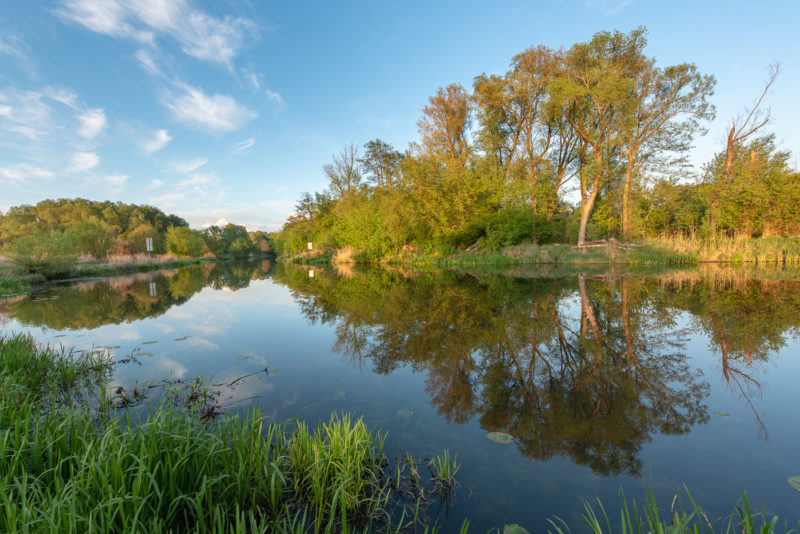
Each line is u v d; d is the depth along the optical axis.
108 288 13.77
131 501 1.74
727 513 1.93
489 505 2.05
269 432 2.49
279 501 2.10
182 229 44.25
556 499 2.10
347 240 29.25
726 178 20.88
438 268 19.97
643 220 23.03
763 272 13.31
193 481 2.05
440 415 3.18
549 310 7.46
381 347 5.34
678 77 19.88
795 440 2.68
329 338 5.94
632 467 2.39
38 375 4.00
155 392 3.73
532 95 23.44
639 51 19.95
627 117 19.67
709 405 3.27
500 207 23.52
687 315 6.72
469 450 2.63
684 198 23.59
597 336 5.54
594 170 20.67
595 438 2.77
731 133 21.48
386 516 1.99
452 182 22.00
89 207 54.22
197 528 1.70
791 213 19.94
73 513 1.51
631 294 9.09
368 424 3.02
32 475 1.91
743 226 20.23
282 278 18.30
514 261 20.33
